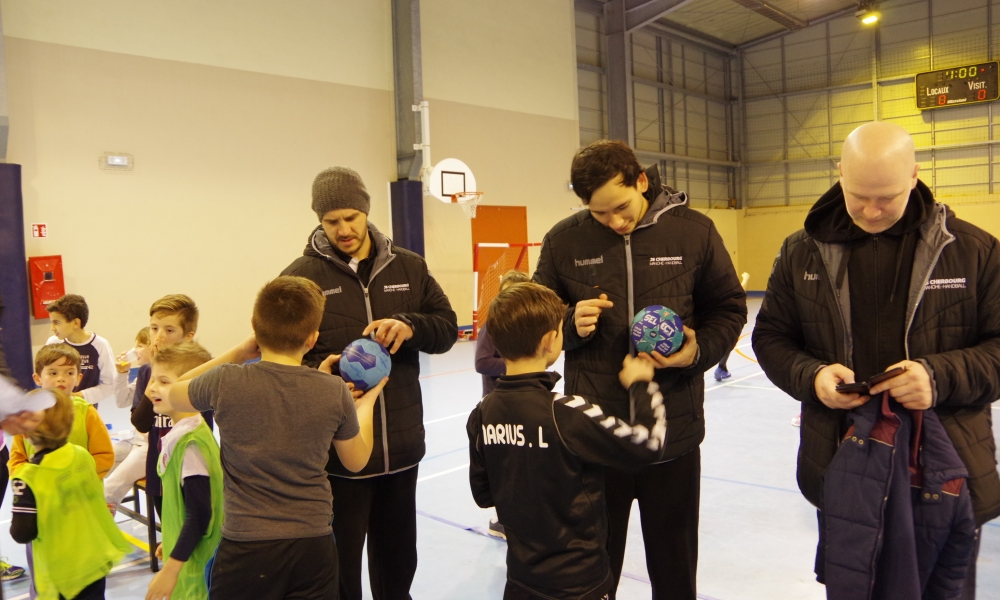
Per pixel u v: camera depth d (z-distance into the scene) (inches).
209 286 387.9
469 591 126.0
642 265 84.5
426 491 180.7
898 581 68.7
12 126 321.4
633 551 141.1
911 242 71.6
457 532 153.7
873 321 72.9
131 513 152.5
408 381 96.0
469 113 518.0
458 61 509.4
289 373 77.7
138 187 361.1
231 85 395.5
